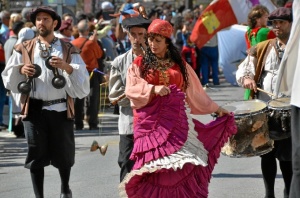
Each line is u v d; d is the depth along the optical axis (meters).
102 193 10.95
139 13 9.57
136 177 7.85
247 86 10.00
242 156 9.28
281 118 9.14
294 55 7.32
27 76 9.48
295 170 6.75
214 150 8.23
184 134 7.91
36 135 9.55
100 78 17.22
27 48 9.71
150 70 8.12
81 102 17.28
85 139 16.08
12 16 16.61
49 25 9.69
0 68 17.31
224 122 8.32
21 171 12.84
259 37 11.39
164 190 7.90
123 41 22.33
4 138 16.50
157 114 7.93
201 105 8.31
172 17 29.19
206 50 25.41
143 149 7.89
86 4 28.86
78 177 12.10
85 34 16.98
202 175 8.08
